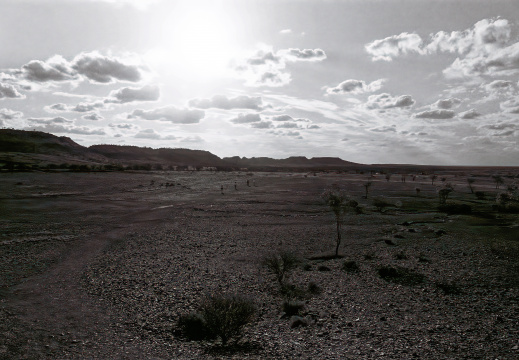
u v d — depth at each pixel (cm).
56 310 1558
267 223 4500
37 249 2880
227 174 16825
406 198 7262
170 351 1148
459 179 14475
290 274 2209
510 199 5688
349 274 2219
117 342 1227
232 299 1359
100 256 2719
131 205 6112
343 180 12838
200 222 4556
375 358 1070
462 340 1218
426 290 1869
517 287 1878
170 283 2008
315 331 1328
